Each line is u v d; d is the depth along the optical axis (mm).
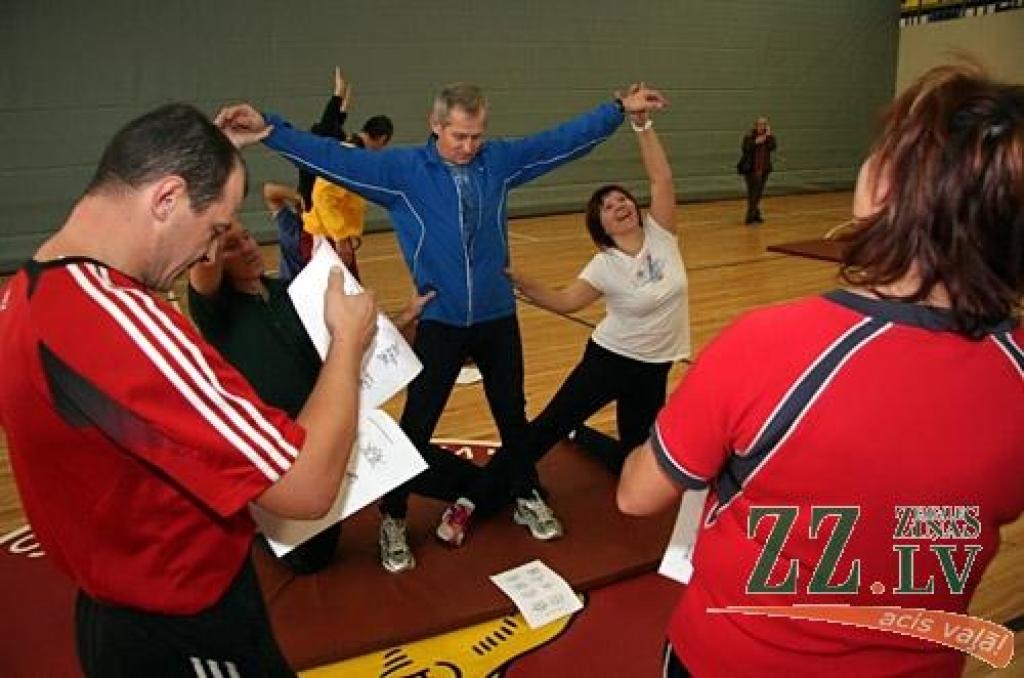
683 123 11492
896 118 830
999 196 762
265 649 1315
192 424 1017
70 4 7586
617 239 2812
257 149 8727
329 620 2369
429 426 2617
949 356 798
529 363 4789
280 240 4227
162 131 1062
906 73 12891
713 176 11945
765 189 12148
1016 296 804
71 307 991
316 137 2340
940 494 810
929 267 791
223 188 1103
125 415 992
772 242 8516
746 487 886
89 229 1071
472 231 2504
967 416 798
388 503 2668
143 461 1059
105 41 7812
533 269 7328
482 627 2387
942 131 782
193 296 2314
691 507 1502
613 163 11000
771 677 910
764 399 834
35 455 1044
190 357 1024
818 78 12516
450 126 2428
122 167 1050
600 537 2816
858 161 13297
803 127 12602
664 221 2877
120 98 7980
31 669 2170
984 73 836
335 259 1765
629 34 10758
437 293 2543
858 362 805
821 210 10852
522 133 10344
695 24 11211
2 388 1022
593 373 2865
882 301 820
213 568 1210
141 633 1184
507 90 10102
